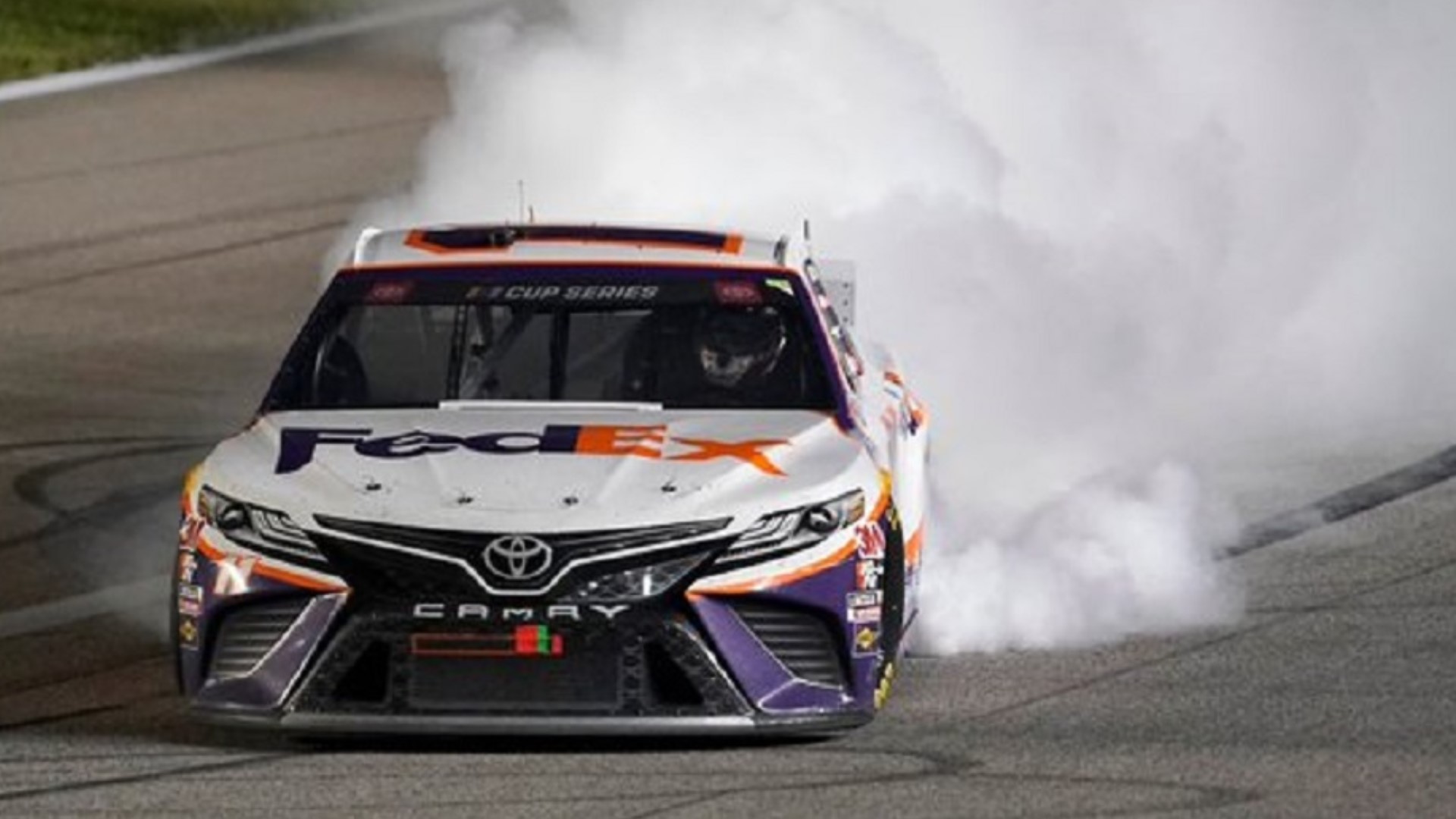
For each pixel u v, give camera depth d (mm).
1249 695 33281
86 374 57219
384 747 31125
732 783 28859
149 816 27531
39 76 87812
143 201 73375
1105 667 35031
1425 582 39625
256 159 78375
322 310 34562
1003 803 27781
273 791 28688
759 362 33906
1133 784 28609
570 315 34281
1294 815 27141
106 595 40875
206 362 58562
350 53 94312
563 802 28000
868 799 28062
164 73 89562
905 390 37406
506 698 30016
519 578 29953
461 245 35500
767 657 30391
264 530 30719
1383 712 32188
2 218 71250
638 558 30125
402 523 30234
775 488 30953
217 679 30828
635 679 30031
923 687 34062
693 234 35938
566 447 31844
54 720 33219
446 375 33969
